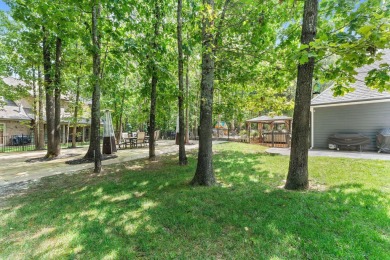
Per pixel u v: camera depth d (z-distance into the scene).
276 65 5.55
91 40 6.22
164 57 7.27
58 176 5.83
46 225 2.93
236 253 2.19
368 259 2.01
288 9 5.18
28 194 4.32
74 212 3.34
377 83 2.97
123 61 6.43
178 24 6.96
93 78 5.80
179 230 2.69
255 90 8.08
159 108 9.18
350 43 2.42
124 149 12.47
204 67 4.75
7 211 3.44
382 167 5.45
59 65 8.61
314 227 2.60
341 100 9.58
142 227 2.79
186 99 7.33
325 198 3.52
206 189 4.29
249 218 2.93
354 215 2.87
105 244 2.42
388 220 2.69
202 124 4.74
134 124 24.36
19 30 9.43
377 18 2.25
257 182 4.75
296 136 4.20
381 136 8.32
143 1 6.77
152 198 3.88
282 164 6.62
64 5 4.73
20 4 4.77
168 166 6.89
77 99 13.54
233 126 27.27
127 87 13.76
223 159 7.74
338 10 4.22
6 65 9.04
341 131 9.88
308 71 4.06
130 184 4.86
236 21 4.90
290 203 3.37
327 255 2.09
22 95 10.24
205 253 2.21
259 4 4.49
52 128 9.19
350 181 4.45
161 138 24.30
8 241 2.55
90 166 7.14
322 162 6.54
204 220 2.93
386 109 8.62
